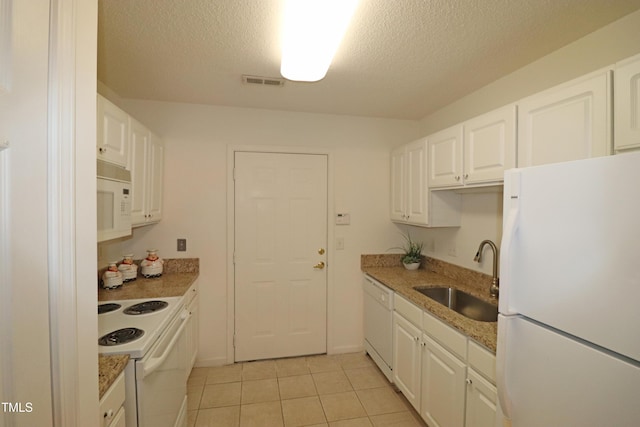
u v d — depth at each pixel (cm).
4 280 54
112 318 156
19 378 57
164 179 260
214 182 268
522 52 170
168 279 239
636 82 101
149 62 185
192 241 266
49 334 67
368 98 245
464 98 241
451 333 163
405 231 306
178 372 168
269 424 198
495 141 165
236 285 274
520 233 97
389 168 303
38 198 63
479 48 166
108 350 120
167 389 150
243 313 276
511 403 100
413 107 267
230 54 175
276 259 282
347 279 296
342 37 154
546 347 88
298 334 288
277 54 175
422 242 302
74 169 73
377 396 228
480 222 225
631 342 69
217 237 270
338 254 294
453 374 161
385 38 156
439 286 234
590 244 77
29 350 59
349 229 296
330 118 289
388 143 302
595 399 76
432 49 167
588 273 77
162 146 254
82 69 77
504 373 101
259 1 129
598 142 113
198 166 265
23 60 58
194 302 250
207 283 269
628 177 69
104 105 152
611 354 73
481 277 221
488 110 216
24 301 58
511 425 101
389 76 203
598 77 113
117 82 217
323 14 121
